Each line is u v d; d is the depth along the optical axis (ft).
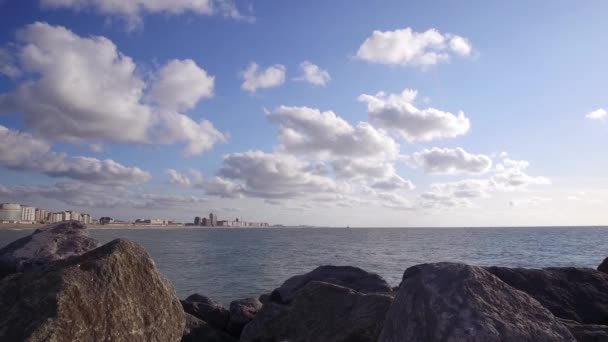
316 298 33.81
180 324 25.49
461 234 516.73
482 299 18.81
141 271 23.98
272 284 102.73
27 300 19.53
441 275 20.48
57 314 18.70
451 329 17.76
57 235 44.04
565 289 33.81
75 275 20.80
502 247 254.88
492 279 20.34
